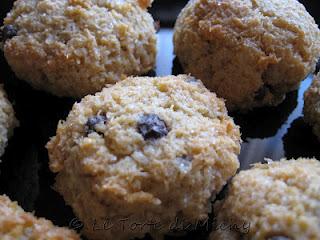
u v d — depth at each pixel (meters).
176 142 0.11
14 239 0.10
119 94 0.12
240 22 0.14
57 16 0.14
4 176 0.13
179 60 0.15
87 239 0.12
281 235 0.10
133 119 0.12
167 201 0.11
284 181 0.11
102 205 0.11
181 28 0.15
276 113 0.15
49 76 0.14
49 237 0.11
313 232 0.09
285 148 0.14
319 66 0.15
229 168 0.12
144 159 0.11
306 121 0.14
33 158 0.14
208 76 0.14
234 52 0.14
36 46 0.13
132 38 0.14
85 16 0.14
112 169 0.11
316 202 0.10
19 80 0.15
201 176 0.11
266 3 0.14
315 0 0.16
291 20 0.14
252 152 0.14
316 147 0.14
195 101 0.13
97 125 0.12
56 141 0.12
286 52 0.13
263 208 0.10
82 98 0.14
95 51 0.13
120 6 0.14
